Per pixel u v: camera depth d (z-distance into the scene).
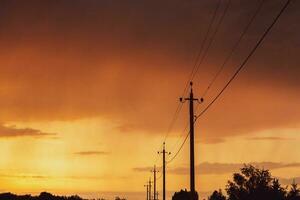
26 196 174.75
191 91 44.22
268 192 61.00
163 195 80.75
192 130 43.81
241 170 63.75
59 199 172.88
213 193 83.50
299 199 59.97
